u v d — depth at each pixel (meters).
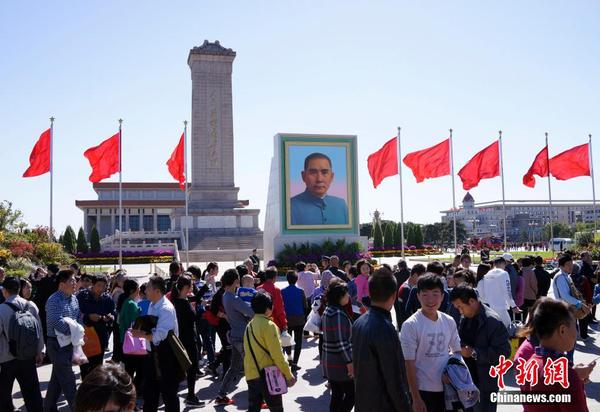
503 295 9.91
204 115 66.06
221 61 66.62
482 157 27.08
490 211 184.88
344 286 7.05
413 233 66.31
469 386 5.27
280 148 37.16
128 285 9.73
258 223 67.25
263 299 7.05
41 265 27.92
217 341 16.28
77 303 8.75
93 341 9.64
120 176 25.91
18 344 7.79
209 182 66.19
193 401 9.17
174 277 11.88
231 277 9.04
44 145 24.70
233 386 10.56
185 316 9.31
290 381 6.89
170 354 7.34
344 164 38.16
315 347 14.78
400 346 4.79
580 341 13.89
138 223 106.81
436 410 5.52
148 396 7.69
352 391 6.85
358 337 4.91
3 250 23.86
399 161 29.48
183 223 67.31
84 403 2.70
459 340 5.86
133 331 7.23
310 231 37.19
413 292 10.27
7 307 7.98
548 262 36.00
